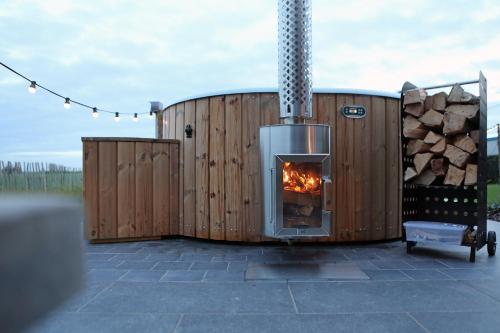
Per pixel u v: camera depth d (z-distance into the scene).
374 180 5.17
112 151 5.31
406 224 4.48
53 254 0.61
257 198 4.96
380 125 5.22
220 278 3.48
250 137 4.99
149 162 5.46
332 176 5.02
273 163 4.12
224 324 2.45
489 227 6.44
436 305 2.77
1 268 0.51
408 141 4.67
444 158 4.48
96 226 5.20
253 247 4.93
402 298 2.93
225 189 5.10
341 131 5.06
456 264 3.98
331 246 4.99
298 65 4.26
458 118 4.21
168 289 3.16
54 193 0.69
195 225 5.36
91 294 3.02
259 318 2.54
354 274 3.57
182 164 5.52
